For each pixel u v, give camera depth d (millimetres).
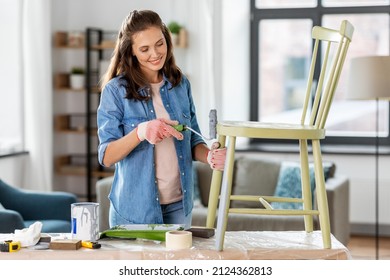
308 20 7801
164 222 2977
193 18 7340
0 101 6586
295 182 5902
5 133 6617
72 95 7719
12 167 6492
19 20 6531
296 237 2742
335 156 7062
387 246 6668
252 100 7969
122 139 2721
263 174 6125
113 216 2953
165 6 7496
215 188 2832
